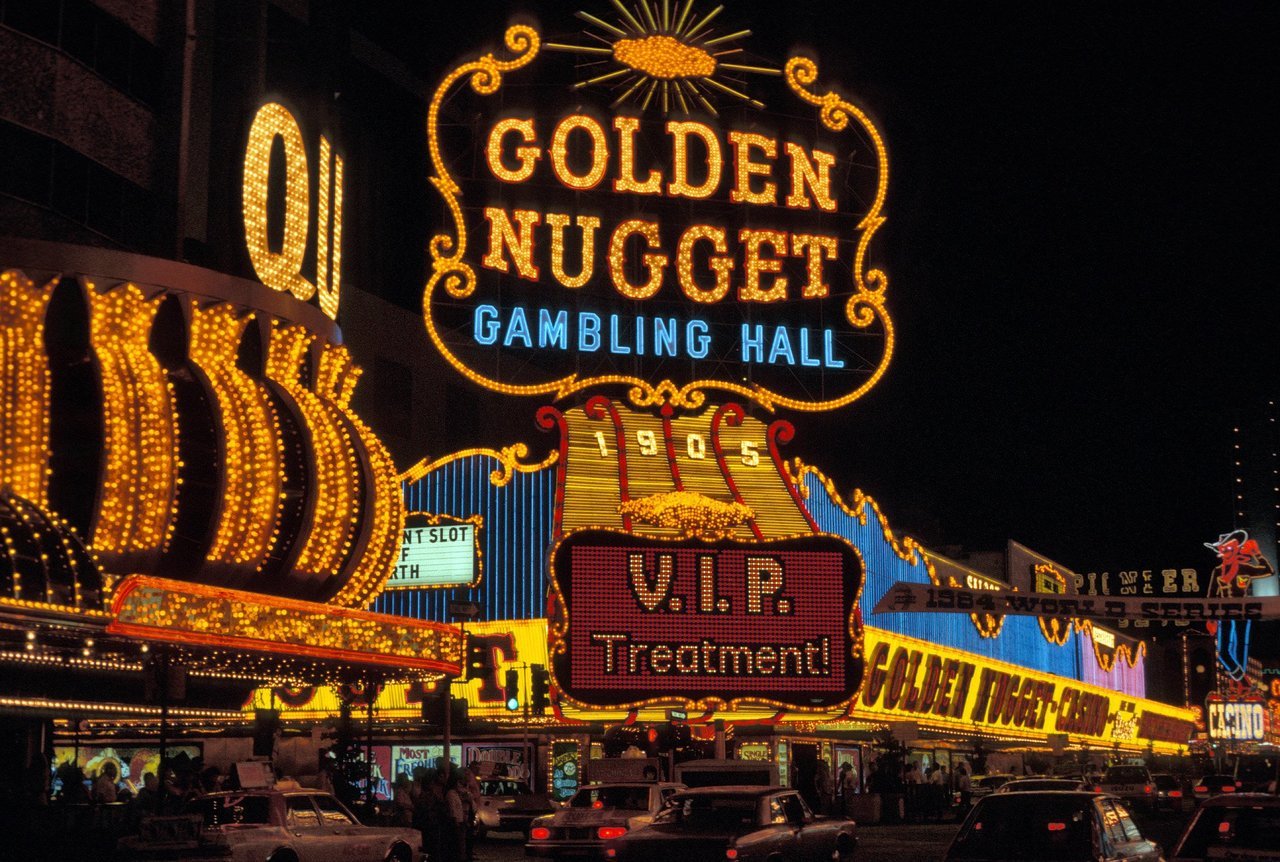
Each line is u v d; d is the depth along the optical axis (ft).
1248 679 359.25
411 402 192.65
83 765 127.95
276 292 109.19
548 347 148.05
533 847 83.05
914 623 175.22
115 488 89.10
